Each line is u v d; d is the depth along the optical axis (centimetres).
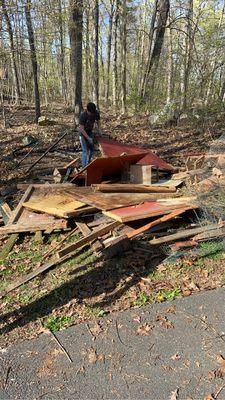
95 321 405
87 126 815
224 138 923
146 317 406
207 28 1612
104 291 448
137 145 1150
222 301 422
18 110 2047
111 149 804
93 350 368
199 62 1460
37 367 352
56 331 395
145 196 621
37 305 431
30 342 382
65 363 354
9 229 574
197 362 347
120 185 649
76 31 1270
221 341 369
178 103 1502
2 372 348
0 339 389
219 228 519
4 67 1959
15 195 733
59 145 1148
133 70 2767
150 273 473
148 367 345
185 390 319
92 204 580
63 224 576
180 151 1073
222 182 602
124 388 325
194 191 602
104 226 518
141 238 533
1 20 900
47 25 1133
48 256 521
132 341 376
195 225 546
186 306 418
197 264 485
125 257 502
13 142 1193
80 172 703
